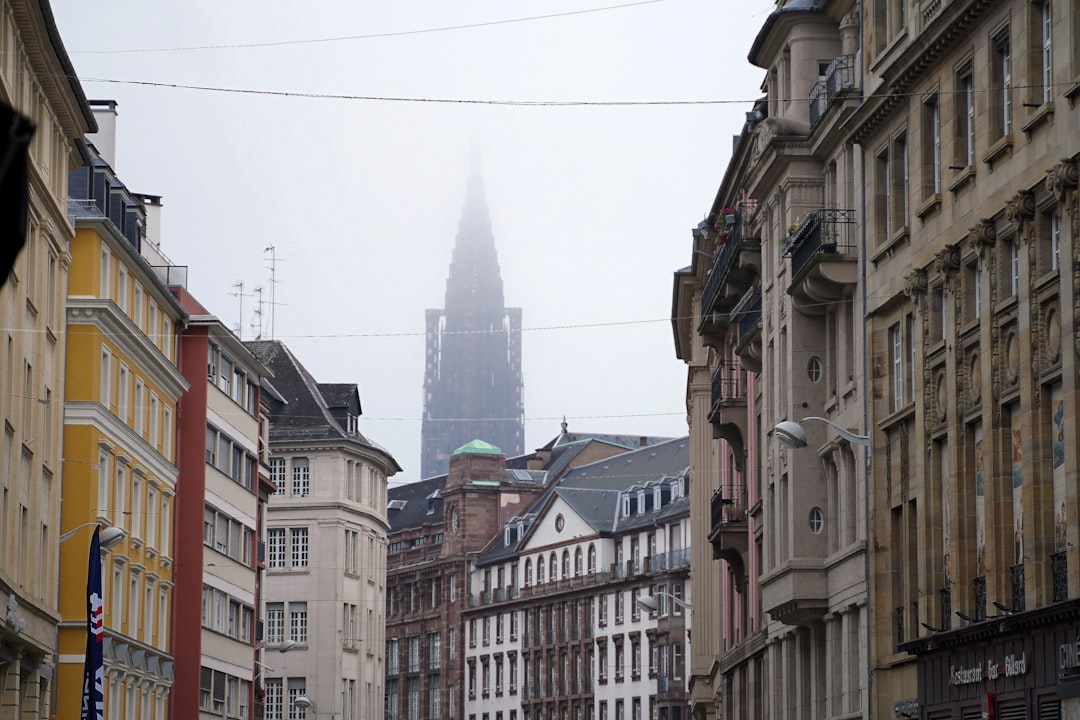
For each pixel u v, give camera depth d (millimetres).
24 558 52125
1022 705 33031
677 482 148625
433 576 187000
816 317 49625
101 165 69375
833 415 47875
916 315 39781
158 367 75125
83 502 64500
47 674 55938
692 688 86250
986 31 35406
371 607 133375
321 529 127938
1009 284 34531
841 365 46625
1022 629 32562
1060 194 30703
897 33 42344
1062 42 31141
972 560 36312
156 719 77562
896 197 41906
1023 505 32594
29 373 52406
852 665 45438
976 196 35906
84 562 64188
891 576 41969
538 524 168625
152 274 73250
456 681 181125
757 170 53062
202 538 83438
